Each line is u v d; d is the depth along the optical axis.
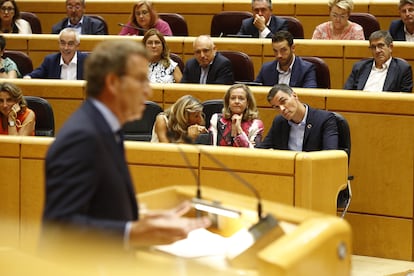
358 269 6.31
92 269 2.51
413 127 6.46
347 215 6.74
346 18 9.37
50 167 2.60
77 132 2.62
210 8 10.97
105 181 2.65
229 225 3.08
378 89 7.89
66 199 2.54
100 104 2.73
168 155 5.46
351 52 8.70
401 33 9.46
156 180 5.51
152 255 2.69
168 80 8.44
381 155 6.60
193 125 6.38
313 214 2.80
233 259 2.71
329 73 8.20
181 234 2.56
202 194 3.23
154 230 2.54
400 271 6.27
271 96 6.39
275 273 2.40
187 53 9.25
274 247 2.46
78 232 2.51
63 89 7.84
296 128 6.45
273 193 5.31
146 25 9.84
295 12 10.68
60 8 11.65
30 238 5.62
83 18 10.54
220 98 7.27
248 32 9.73
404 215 6.55
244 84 7.38
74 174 2.57
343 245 2.54
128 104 2.73
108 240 2.53
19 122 6.99
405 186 6.53
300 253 2.43
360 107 6.64
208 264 2.63
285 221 2.77
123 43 2.74
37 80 7.90
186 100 6.36
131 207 2.82
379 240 6.64
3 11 10.41
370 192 6.65
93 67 2.71
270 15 9.72
